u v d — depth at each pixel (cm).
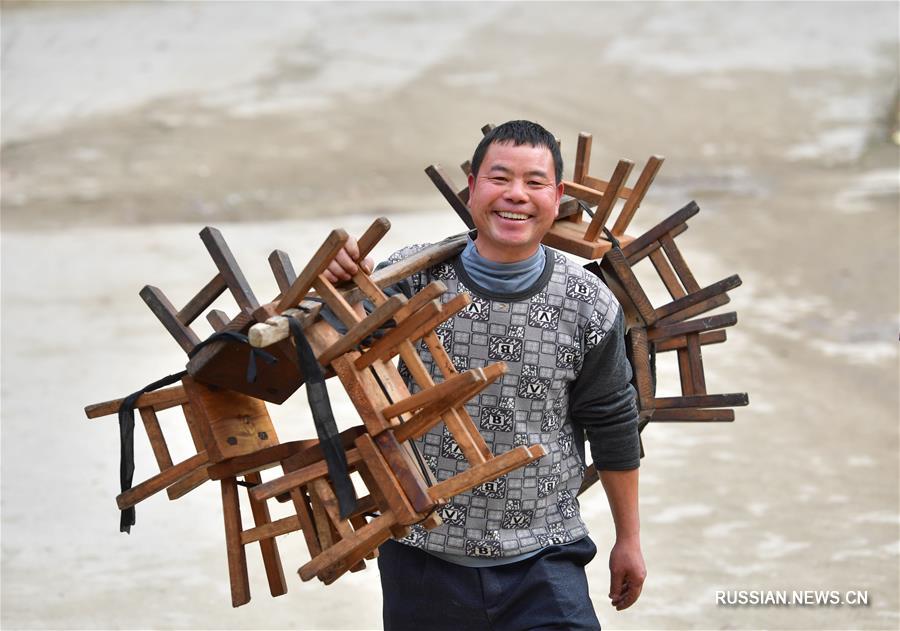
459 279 347
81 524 690
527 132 338
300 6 3322
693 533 682
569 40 2934
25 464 782
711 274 1365
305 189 1906
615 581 384
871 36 2866
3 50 2881
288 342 308
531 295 344
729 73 2620
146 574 627
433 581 352
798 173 1986
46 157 2106
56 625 564
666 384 977
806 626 566
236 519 335
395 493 296
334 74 2658
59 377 980
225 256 324
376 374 310
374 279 326
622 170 388
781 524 696
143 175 1984
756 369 1027
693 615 579
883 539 674
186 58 2811
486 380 294
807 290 1300
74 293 1283
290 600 599
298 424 859
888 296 1270
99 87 2589
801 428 875
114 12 3259
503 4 3328
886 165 2017
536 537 352
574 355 347
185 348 336
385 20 3158
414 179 1973
